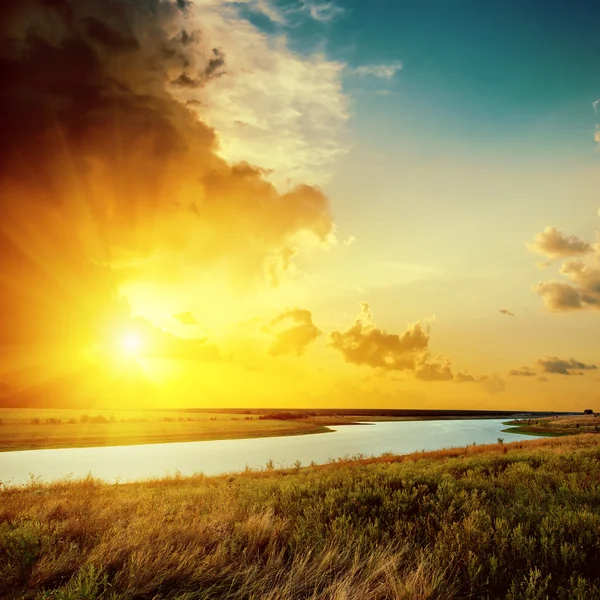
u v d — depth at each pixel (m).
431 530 5.37
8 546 4.90
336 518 5.87
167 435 64.56
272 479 14.56
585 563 4.15
